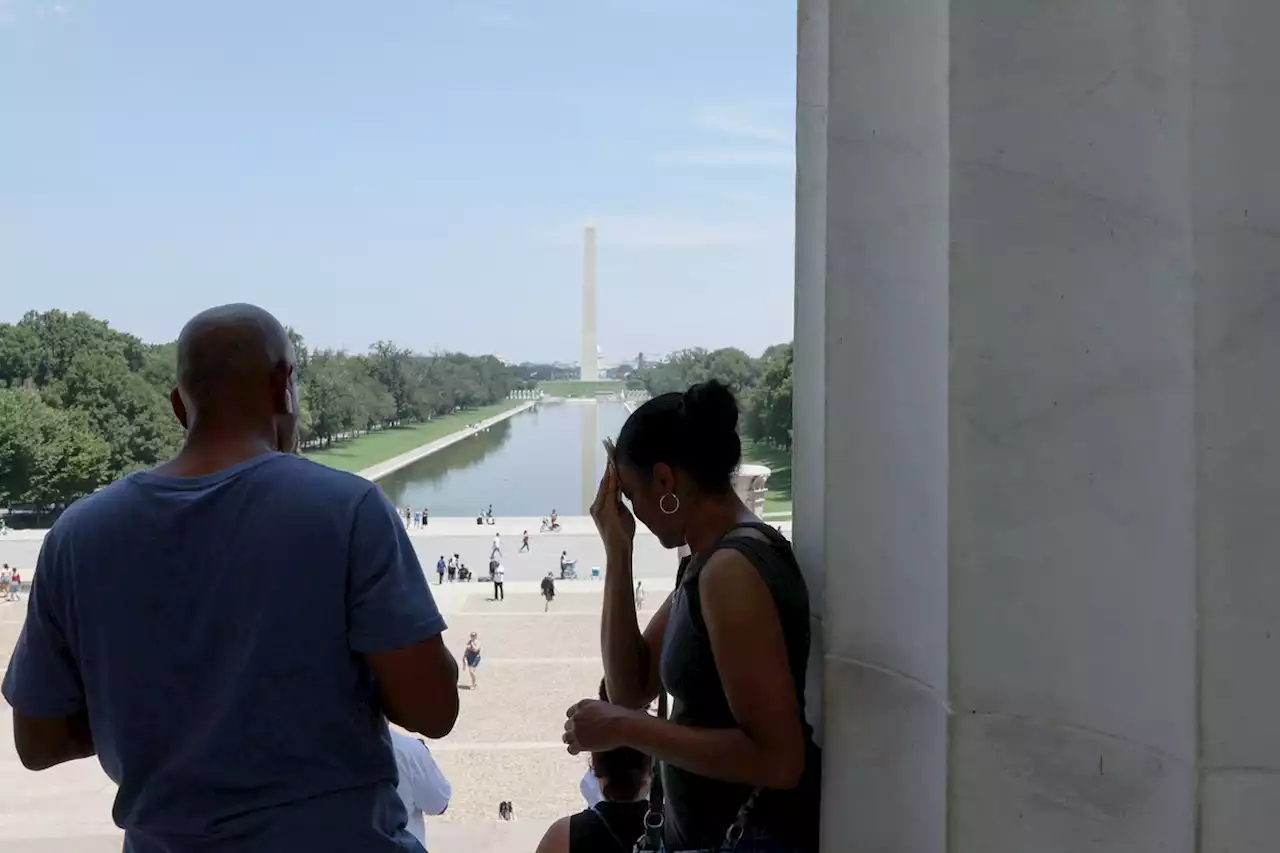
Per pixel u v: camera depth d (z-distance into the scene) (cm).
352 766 179
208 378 186
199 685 171
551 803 1075
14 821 748
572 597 2555
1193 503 169
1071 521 182
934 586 196
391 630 174
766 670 192
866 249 209
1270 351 165
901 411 204
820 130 234
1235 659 168
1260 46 164
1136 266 175
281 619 170
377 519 178
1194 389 168
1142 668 178
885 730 210
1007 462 185
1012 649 186
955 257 185
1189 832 172
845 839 216
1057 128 179
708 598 198
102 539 174
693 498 221
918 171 198
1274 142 163
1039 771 186
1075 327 180
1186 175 168
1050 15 179
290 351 198
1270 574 167
